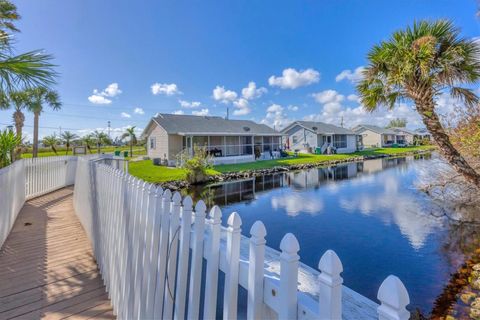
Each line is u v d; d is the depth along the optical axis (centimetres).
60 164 784
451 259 420
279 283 88
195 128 1891
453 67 330
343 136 3114
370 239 519
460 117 412
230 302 103
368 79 394
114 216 232
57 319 194
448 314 289
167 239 146
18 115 1083
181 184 1131
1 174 337
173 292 140
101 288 239
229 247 105
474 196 530
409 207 733
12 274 261
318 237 536
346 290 222
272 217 680
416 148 3241
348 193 958
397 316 60
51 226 418
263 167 1647
